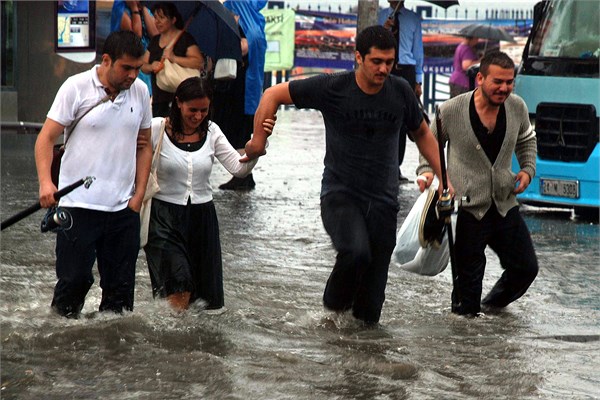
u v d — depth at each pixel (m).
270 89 10.65
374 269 10.95
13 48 30.42
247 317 11.13
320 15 39.06
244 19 21.03
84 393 8.45
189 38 17.89
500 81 11.43
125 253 10.30
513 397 8.80
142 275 13.10
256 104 21.30
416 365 9.54
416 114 10.78
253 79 21.22
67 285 10.16
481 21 37.88
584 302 12.73
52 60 30.17
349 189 10.70
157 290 10.72
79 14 26.64
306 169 24.94
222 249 14.98
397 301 12.42
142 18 20.14
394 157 10.80
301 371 9.25
